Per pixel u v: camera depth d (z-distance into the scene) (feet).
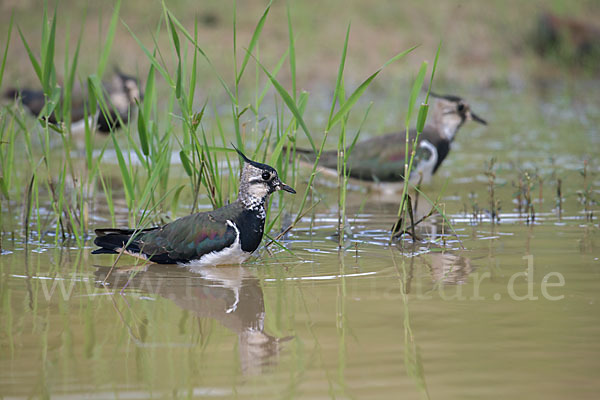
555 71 110.73
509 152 64.64
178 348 25.72
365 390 22.52
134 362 24.57
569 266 34.32
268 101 89.30
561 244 38.42
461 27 116.98
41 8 111.24
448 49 111.65
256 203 35.22
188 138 38.91
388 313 28.66
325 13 117.60
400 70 103.96
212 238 34.58
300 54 105.50
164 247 35.19
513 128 75.66
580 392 22.13
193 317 28.66
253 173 34.99
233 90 93.66
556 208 47.09
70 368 24.11
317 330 27.12
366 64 104.88
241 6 117.39
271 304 29.91
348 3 120.98
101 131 69.15
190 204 47.83
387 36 112.68
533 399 21.76
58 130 39.34
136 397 22.22
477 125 78.02
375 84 99.60
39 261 36.27
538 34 114.93
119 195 52.26
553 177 53.11
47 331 27.09
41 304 29.99
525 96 96.02
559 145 66.69
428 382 22.95
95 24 108.37
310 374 23.65
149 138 40.86
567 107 87.45
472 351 25.07
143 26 108.27
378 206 49.26
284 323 27.84
